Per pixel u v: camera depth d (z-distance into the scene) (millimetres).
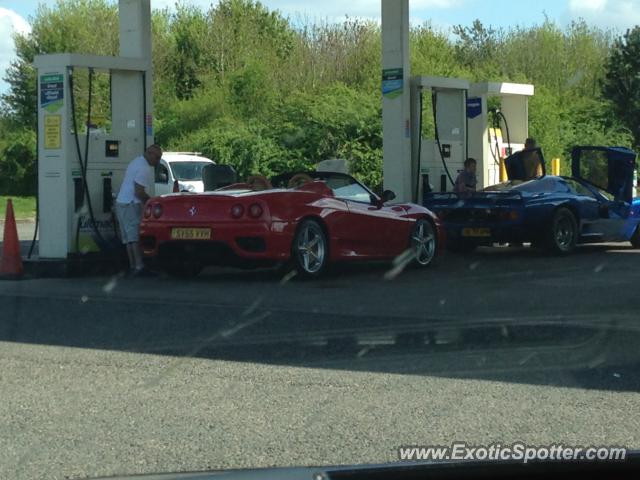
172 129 39531
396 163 15852
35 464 4652
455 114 17031
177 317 8930
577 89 40250
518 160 16750
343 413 5613
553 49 41094
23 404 5848
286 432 5223
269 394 6078
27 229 23656
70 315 9070
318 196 11836
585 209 15266
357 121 31562
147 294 10578
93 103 36844
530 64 41281
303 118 32969
